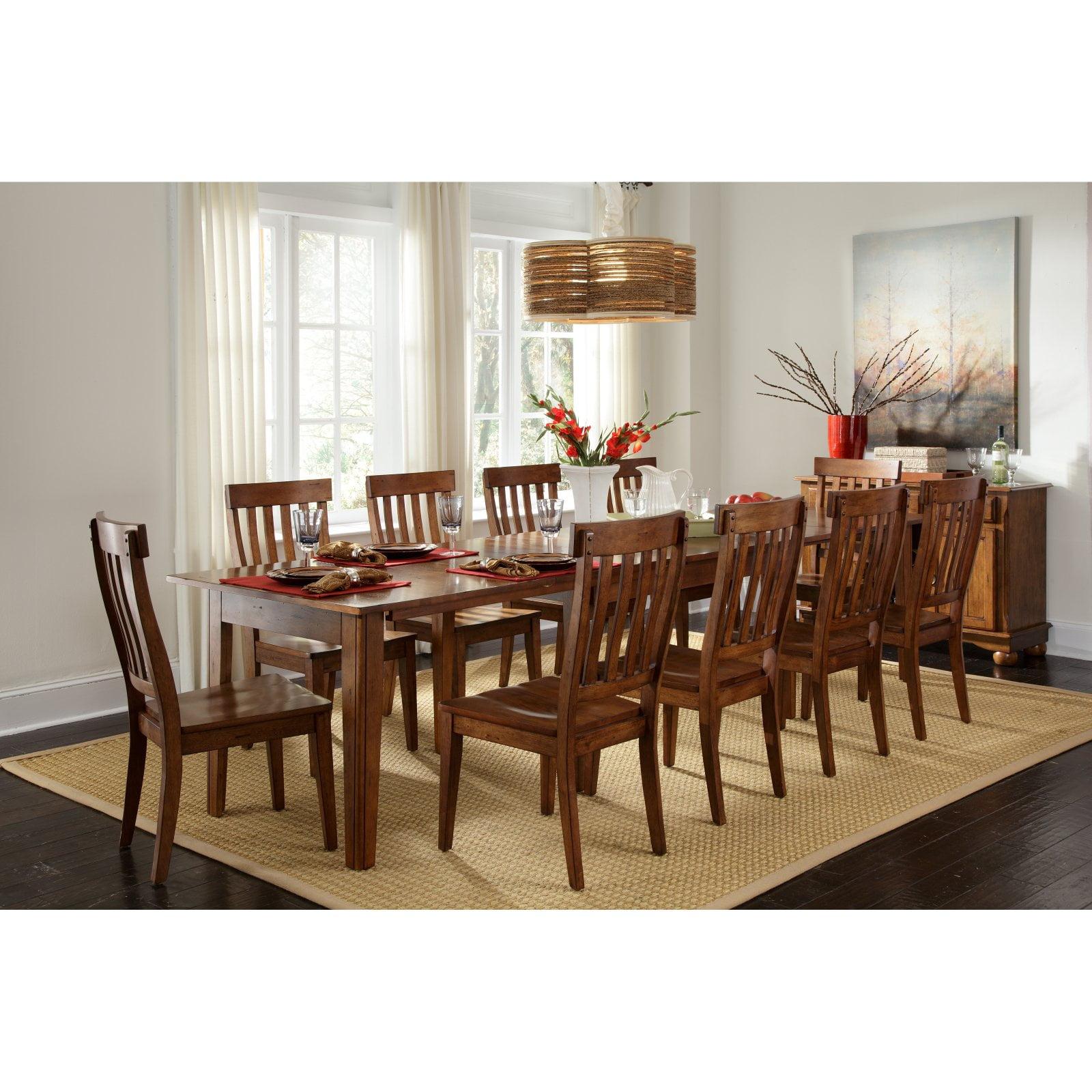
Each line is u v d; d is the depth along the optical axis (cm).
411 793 404
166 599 525
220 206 520
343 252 598
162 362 515
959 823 376
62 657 493
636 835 364
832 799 396
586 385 718
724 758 441
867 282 668
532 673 488
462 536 628
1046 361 605
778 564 383
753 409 734
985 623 588
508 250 680
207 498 522
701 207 723
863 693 517
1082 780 418
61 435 485
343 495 609
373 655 333
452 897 322
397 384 618
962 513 464
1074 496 602
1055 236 598
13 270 467
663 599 339
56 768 430
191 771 430
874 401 671
